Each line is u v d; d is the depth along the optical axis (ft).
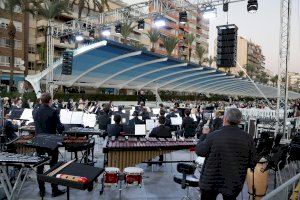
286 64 38.58
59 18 163.94
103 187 20.18
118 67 85.20
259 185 18.65
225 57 44.73
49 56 75.31
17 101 58.75
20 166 14.25
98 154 33.53
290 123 44.19
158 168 28.48
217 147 11.91
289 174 25.88
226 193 11.74
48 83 73.05
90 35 73.46
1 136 23.34
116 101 116.37
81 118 34.55
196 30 303.89
